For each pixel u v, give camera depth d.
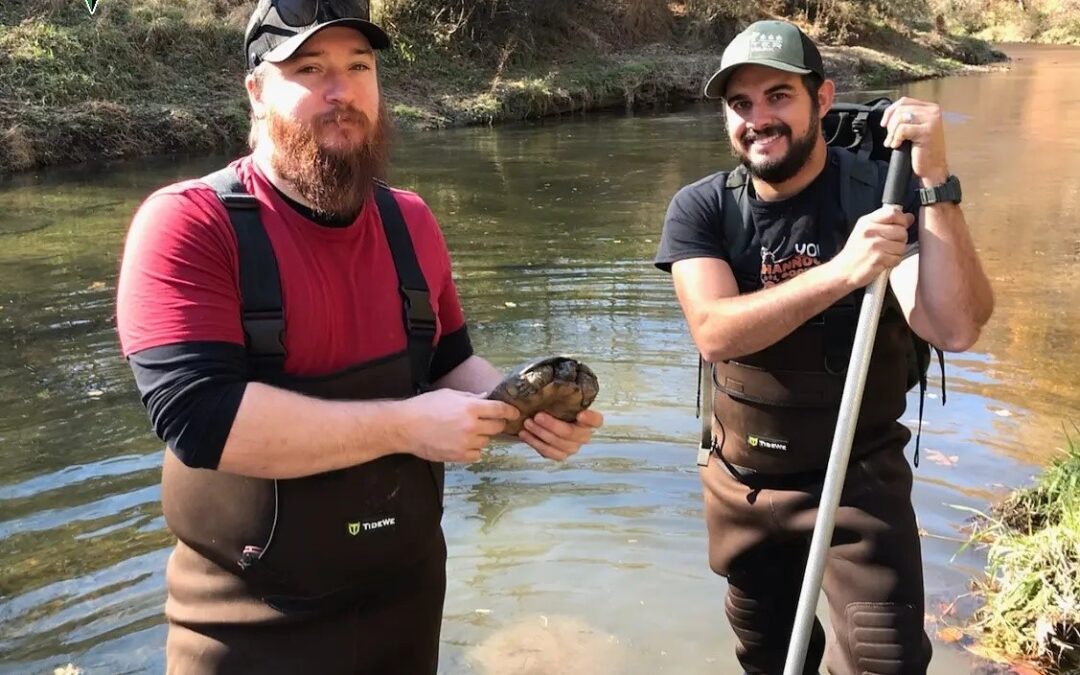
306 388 1.67
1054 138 13.50
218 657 1.74
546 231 8.03
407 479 1.79
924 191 2.07
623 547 3.29
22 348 5.10
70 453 3.88
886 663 2.13
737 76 2.21
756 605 2.50
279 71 1.64
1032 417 4.14
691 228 2.37
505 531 3.39
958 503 3.44
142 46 14.58
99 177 11.06
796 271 2.30
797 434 2.29
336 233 1.70
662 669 2.67
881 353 2.25
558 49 20.52
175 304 1.56
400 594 1.85
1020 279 6.32
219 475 1.68
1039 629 2.65
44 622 2.80
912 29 29.09
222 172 1.71
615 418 4.24
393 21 18.31
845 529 2.21
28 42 13.44
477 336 5.21
